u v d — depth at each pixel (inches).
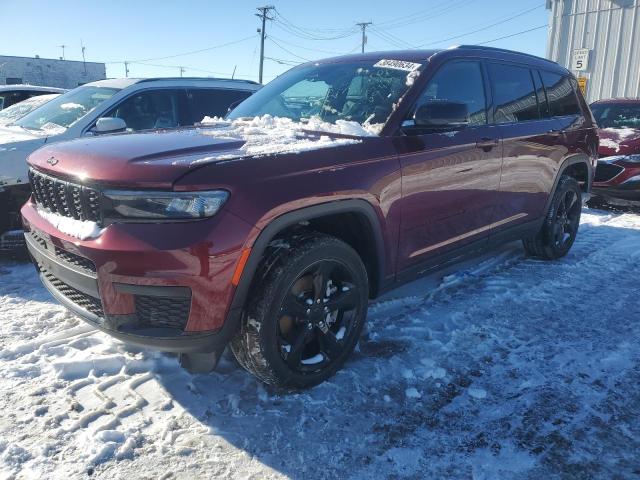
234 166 97.3
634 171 287.3
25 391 109.4
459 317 149.6
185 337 95.3
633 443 97.6
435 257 142.1
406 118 131.0
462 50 155.1
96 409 103.7
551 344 134.6
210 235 92.0
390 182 121.4
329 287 115.1
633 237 241.9
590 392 113.6
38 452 91.3
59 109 228.8
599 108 369.7
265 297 100.5
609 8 679.1
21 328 137.8
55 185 108.5
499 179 159.6
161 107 237.9
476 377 119.1
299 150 108.0
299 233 109.7
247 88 268.5
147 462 90.4
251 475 88.4
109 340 130.9
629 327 144.9
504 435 99.4
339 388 113.4
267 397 109.5
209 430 98.7
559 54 742.5
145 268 91.2
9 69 1943.9
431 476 89.0
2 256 195.2
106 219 96.5
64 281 105.0
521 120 174.2
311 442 96.7
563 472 89.9
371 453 94.4
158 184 91.7
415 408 107.4
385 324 144.2
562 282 179.8
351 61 158.2
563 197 198.4
